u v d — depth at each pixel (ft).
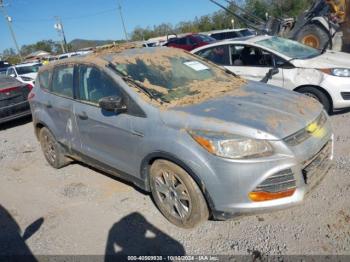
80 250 10.94
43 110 16.39
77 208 13.41
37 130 17.81
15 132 26.73
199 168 9.75
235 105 10.94
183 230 11.19
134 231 11.50
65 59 15.56
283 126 9.79
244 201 9.52
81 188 14.96
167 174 10.97
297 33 34.83
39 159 19.33
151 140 10.82
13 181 16.85
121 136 12.01
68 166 17.60
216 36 64.18
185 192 10.61
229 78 14.19
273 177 9.29
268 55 20.83
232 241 10.43
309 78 19.34
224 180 9.49
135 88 11.75
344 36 33.94
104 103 11.69
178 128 10.27
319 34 33.35
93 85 13.28
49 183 15.97
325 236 10.12
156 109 11.01
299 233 10.39
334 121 19.33
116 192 14.19
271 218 11.26
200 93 12.14
